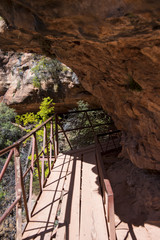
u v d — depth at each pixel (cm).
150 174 337
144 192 308
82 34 166
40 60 1120
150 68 212
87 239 223
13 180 915
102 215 262
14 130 1114
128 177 372
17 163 215
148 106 270
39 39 284
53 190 328
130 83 271
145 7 118
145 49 183
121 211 304
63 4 136
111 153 541
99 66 290
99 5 128
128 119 385
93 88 412
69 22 153
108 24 140
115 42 184
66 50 290
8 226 750
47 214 264
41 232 230
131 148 374
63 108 1212
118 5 124
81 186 342
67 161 463
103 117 930
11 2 172
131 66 230
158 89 230
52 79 1097
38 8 146
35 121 926
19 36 271
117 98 361
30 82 1150
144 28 143
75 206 284
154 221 260
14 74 1276
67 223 250
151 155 321
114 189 365
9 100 1223
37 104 1188
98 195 309
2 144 1071
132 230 255
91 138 887
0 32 261
